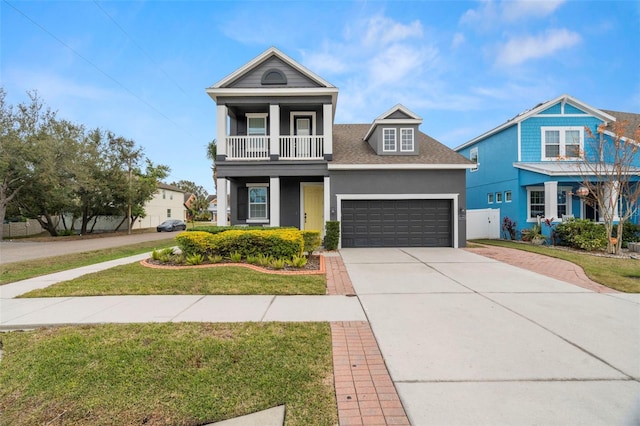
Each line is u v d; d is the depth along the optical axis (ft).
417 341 12.07
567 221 39.93
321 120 44.60
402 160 40.47
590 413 7.86
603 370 9.92
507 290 19.52
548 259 30.86
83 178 70.13
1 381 9.66
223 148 39.83
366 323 13.98
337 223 37.65
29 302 17.31
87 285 20.35
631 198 34.60
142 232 99.04
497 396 8.57
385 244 39.93
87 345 11.72
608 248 34.42
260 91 39.27
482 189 57.21
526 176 46.01
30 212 76.89
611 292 19.06
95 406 8.43
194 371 9.95
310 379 9.51
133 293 18.81
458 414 7.84
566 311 15.53
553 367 10.10
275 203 39.91
